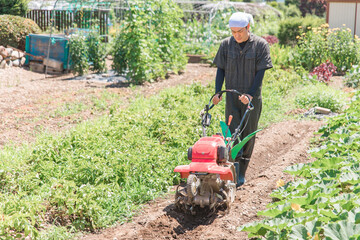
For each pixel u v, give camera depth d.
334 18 22.16
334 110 10.49
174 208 5.38
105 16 18.95
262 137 8.38
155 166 6.43
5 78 13.96
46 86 13.29
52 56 15.86
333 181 4.70
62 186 5.43
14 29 16.95
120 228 4.98
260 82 5.81
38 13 21.12
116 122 8.19
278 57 17.34
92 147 6.75
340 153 5.89
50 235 4.60
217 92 5.72
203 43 20.45
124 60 14.78
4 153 6.99
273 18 29.72
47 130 8.72
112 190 5.62
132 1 13.80
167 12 15.58
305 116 10.05
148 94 12.33
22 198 5.41
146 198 5.72
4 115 9.80
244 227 3.94
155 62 14.65
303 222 3.85
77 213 4.99
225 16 21.69
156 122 7.94
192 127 7.71
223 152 4.88
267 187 5.87
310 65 16.89
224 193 5.11
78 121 9.39
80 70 15.10
